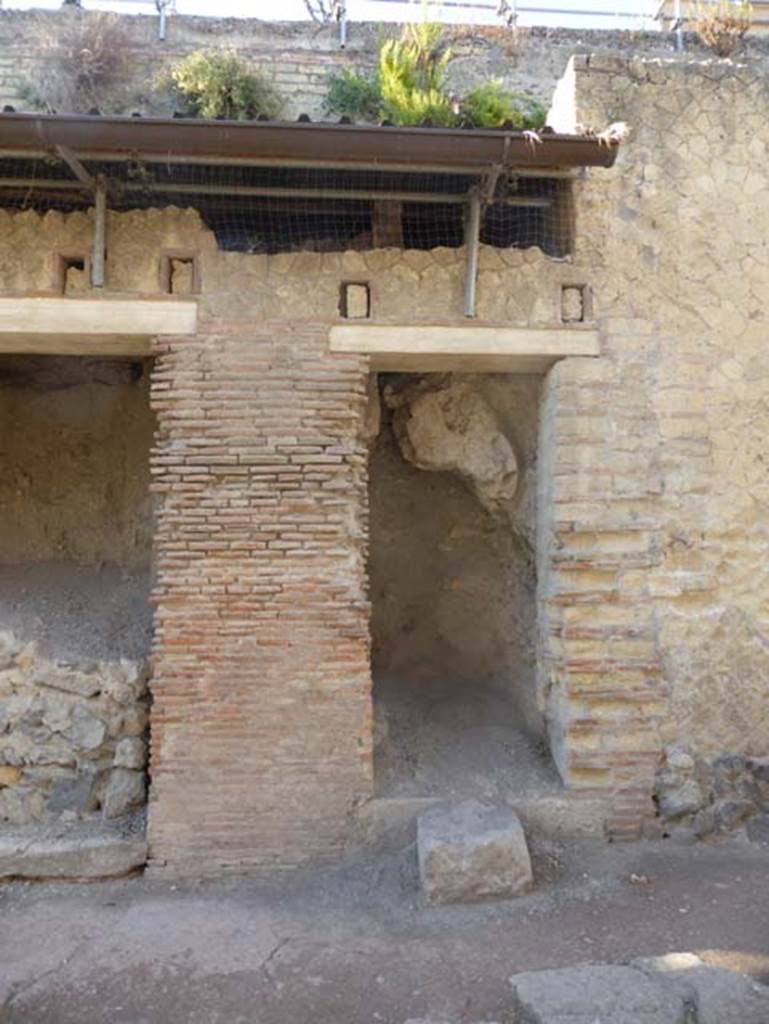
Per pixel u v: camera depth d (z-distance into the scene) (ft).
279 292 20.62
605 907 17.34
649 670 20.66
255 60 32.94
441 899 17.72
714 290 21.72
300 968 15.38
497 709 24.56
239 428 20.20
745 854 19.72
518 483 23.76
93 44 31.83
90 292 20.25
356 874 19.08
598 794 20.44
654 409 21.25
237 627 19.85
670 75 22.16
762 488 21.58
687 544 21.06
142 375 27.22
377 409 23.25
